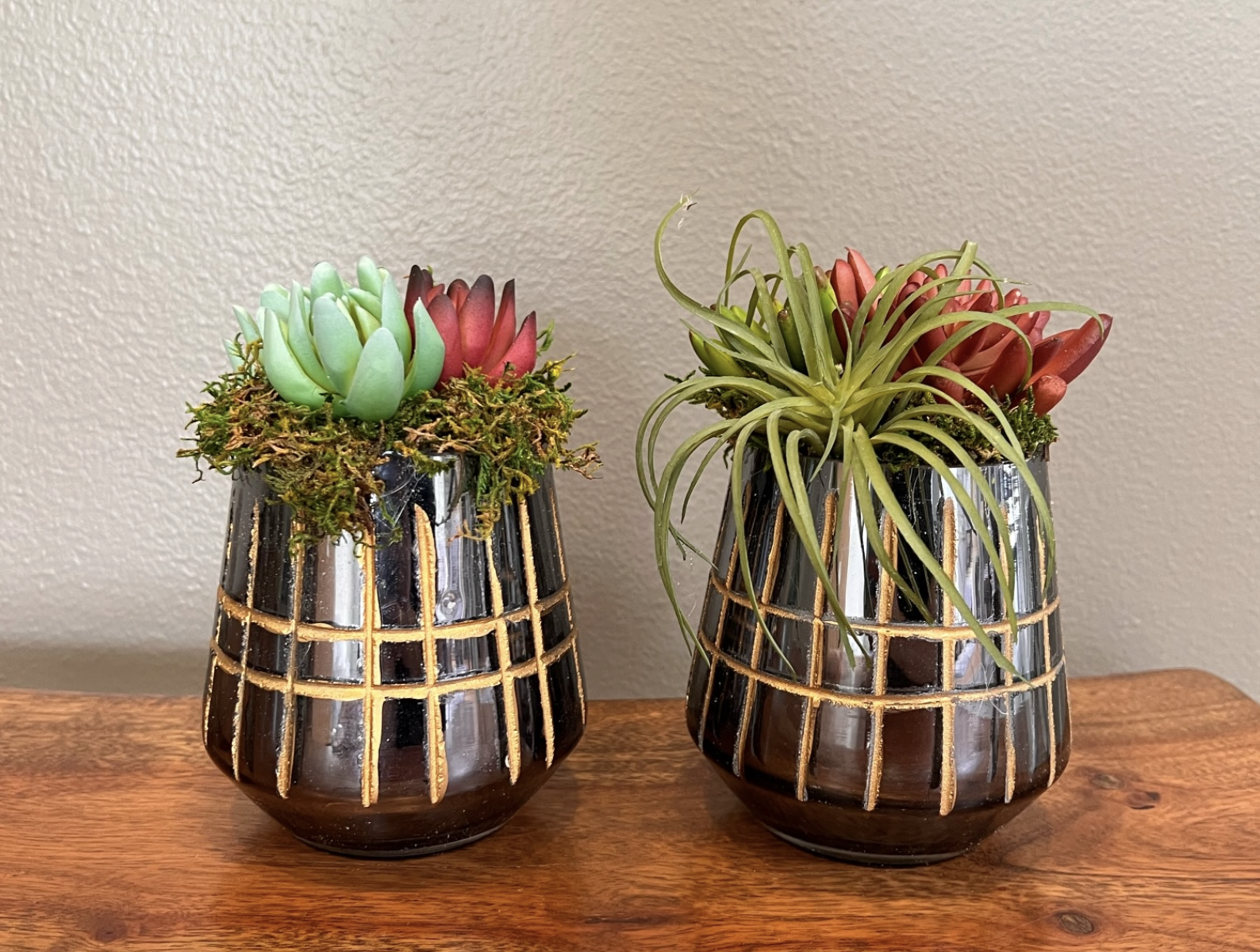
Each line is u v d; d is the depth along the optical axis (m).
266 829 0.51
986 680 0.43
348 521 0.41
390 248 0.65
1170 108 0.65
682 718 0.65
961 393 0.45
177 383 0.67
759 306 0.46
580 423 0.67
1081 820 0.52
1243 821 0.52
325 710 0.43
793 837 0.49
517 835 0.51
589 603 0.70
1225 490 0.70
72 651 0.71
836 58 0.63
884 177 0.65
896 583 0.41
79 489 0.69
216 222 0.65
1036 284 0.67
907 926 0.44
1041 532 0.46
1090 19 0.63
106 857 0.48
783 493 0.40
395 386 0.41
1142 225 0.66
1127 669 0.72
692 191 0.65
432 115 0.63
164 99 0.63
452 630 0.44
